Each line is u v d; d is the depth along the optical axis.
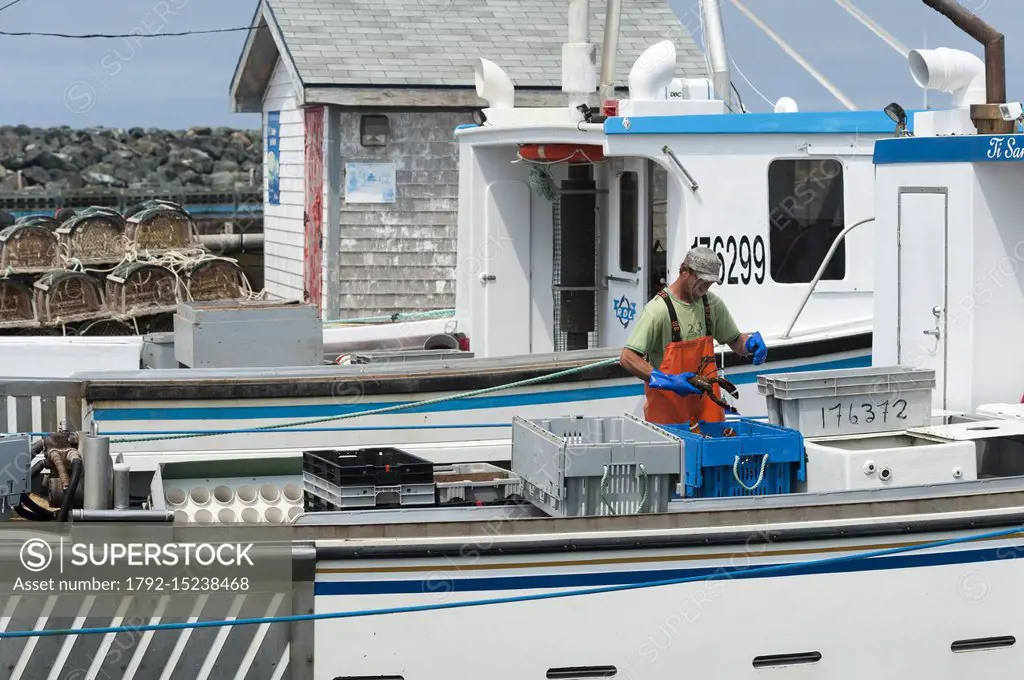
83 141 119.12
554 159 28.88
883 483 18.98
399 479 18.97
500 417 26.45
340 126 45.94
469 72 47.38
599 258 30.48
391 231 46.75
